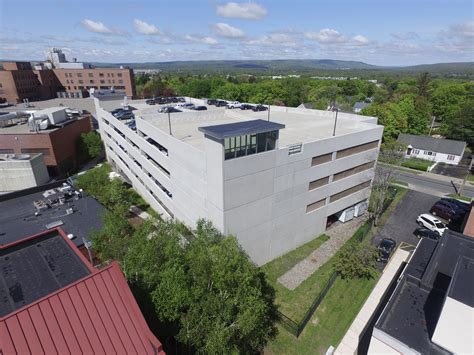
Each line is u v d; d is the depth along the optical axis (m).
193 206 27.91
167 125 40.53
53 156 51.34
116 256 21.19
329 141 28.88
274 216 27.27
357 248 26.72
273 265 28.53
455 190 46.50
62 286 15.52
